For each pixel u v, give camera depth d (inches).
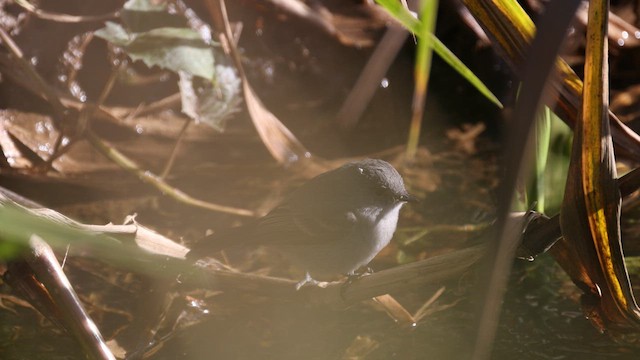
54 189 489.1
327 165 522.6
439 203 493.0
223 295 400.8
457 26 583.2
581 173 279.4
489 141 553.6
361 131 556.4
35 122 519.8
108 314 385.1
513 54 304.8
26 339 361.7
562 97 323.3
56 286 295.0
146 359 354.9
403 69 586.6
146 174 482.9
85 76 553.9
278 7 586.6
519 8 300.0
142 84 561.0
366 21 600.1
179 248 349.7
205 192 493.4
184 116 554.6
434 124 567.2
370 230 383.6
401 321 384.2
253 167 519.2
